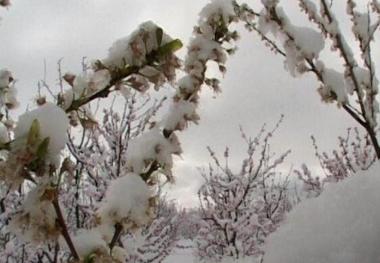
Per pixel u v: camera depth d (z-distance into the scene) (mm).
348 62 1794
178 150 1077
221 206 8430
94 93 941
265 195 8734
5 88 1489
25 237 768
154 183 1038
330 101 1754
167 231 7504
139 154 1034
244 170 8664
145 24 938
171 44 928
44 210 760
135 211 933
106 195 954
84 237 848
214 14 1202
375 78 1782
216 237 8266
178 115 1098
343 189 964
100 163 6145
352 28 1890
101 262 823
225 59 1198
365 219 872
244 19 1911
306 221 929
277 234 943
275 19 1873
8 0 1539
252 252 7746
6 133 774
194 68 1166
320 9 1882
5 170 722
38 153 721
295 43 1835
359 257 827
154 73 932
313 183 8656
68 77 935
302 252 875
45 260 5266
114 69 933
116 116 6477
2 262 4547
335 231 877
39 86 5180
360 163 7438
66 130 757
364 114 1704
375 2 1929
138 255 5840
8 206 3666
